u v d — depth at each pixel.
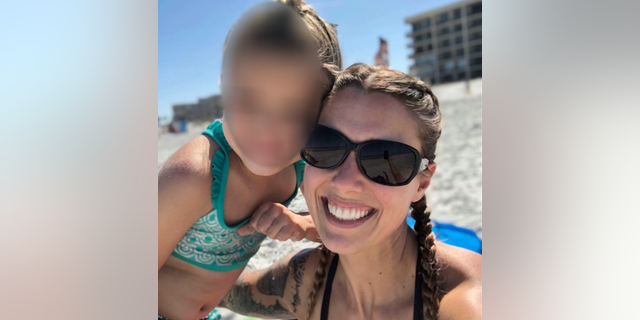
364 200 0.42
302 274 0.57
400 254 0.47
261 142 0.49
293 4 0.50
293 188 0.65
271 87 0.47
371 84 0.42
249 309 0.68
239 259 0.64
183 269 0.62
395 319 0.47
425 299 0.44
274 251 0.75
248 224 0.59
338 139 0.42
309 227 0.60
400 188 0.41
